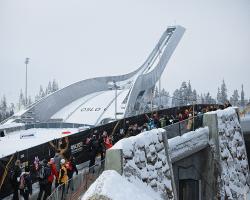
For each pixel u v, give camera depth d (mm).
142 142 20281
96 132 28266
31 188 19281
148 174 20094
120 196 16297
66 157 25141
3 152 30203
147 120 33531
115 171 17750
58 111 67312
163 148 22078
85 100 72062
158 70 90438
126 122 31984
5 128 42656
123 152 18484
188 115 32906
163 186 21031
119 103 68562
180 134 26984
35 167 19953
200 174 30125
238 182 31484
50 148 24734
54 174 19109
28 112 61094
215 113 30500
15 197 18922
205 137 29844
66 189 16109
